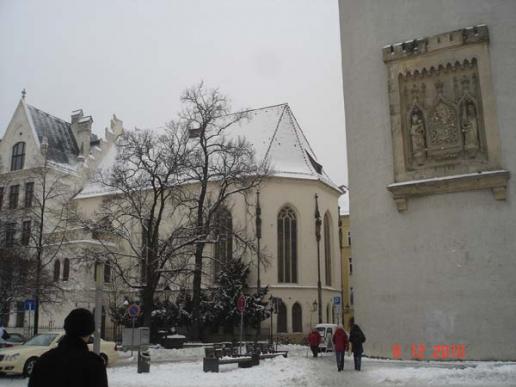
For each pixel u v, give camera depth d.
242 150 44.78
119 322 44.47
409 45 24.50
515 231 21.73
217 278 46.66
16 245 36.88
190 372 19.22
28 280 34.78
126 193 36.69
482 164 22.42
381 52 25.88
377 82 25.91
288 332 47.41
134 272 47.91
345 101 28.25
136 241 48.91
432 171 23.42
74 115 68.94
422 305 23.19
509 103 22.45
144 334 21.00
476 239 22.39
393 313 24.02
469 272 22.34
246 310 44.16
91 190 59.72
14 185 58.00
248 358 20.19
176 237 35.56
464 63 23.31
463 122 23.03
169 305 44.75
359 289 26.08
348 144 27.80
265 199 49.66
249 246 39.88
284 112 57.84
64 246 45.59
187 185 46.16
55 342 20.05
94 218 51.06
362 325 25.56
